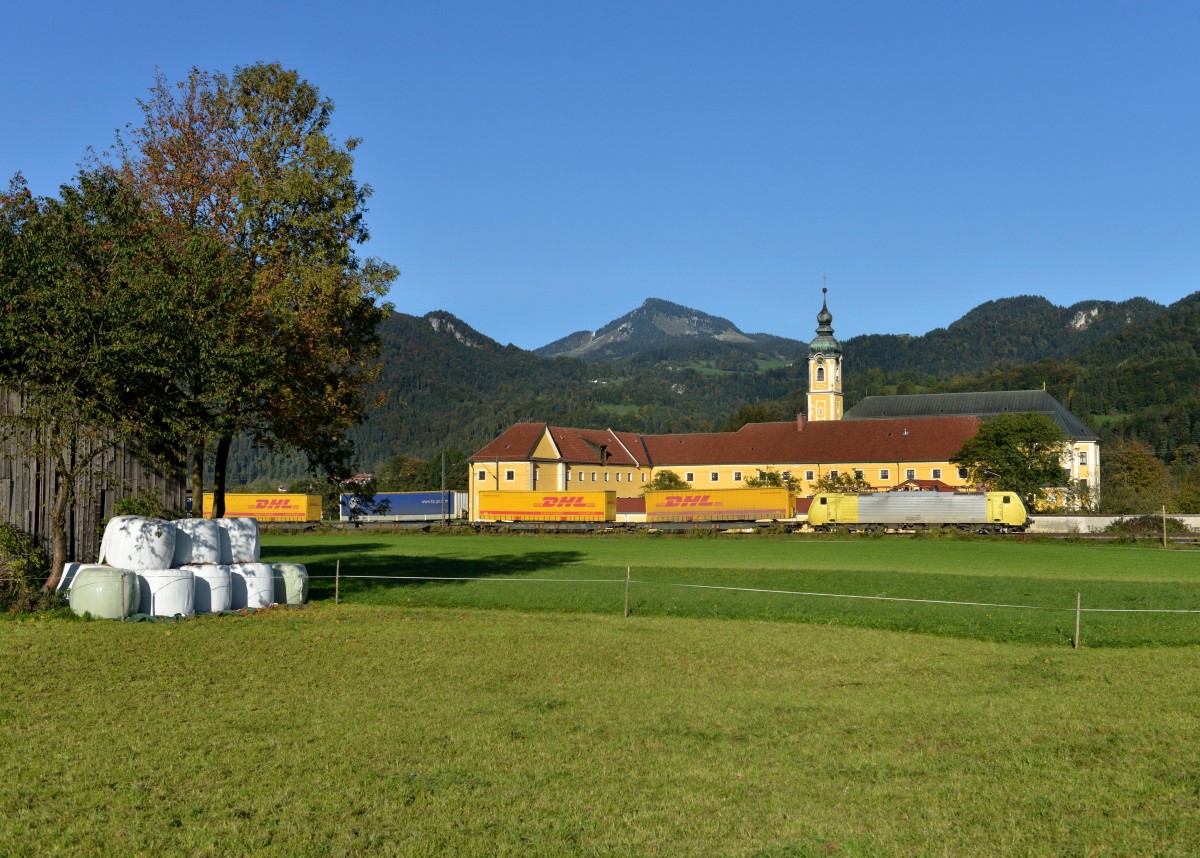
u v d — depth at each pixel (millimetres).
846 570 41844
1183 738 13531
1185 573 41250
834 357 157625
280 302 30453
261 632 22312
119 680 16750
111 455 29547
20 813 10195
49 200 25953
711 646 21484
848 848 9516
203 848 9328
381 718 14258
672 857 9273
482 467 127938
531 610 28250
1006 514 76250
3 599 24703
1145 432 194500
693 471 138625
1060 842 9703
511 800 10766
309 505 96562
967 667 19203
